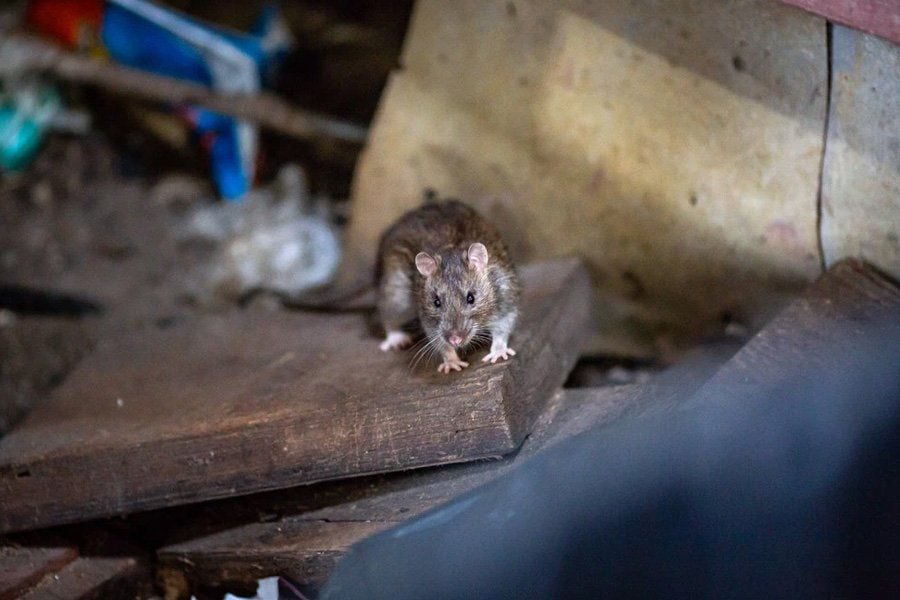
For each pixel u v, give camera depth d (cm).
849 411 90
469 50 129
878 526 84
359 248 142
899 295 103
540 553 89
